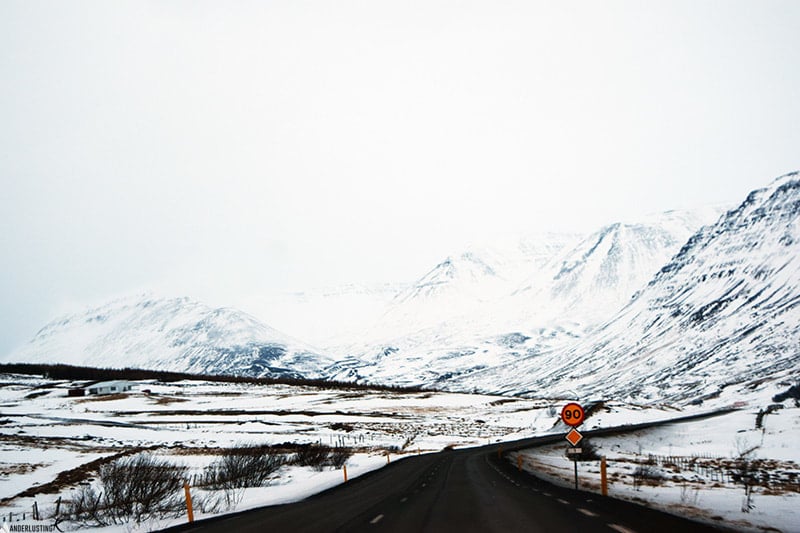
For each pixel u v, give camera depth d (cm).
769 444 5859
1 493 3447
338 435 7894
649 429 7806
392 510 1961
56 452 5303
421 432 8769
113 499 2409
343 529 1590
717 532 1366
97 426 8350
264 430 8469
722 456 5256
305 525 1680
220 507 2355
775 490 2725
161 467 2795
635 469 3812
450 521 1669
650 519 1562
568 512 1730
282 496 2683
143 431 7900
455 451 6031
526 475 3266
